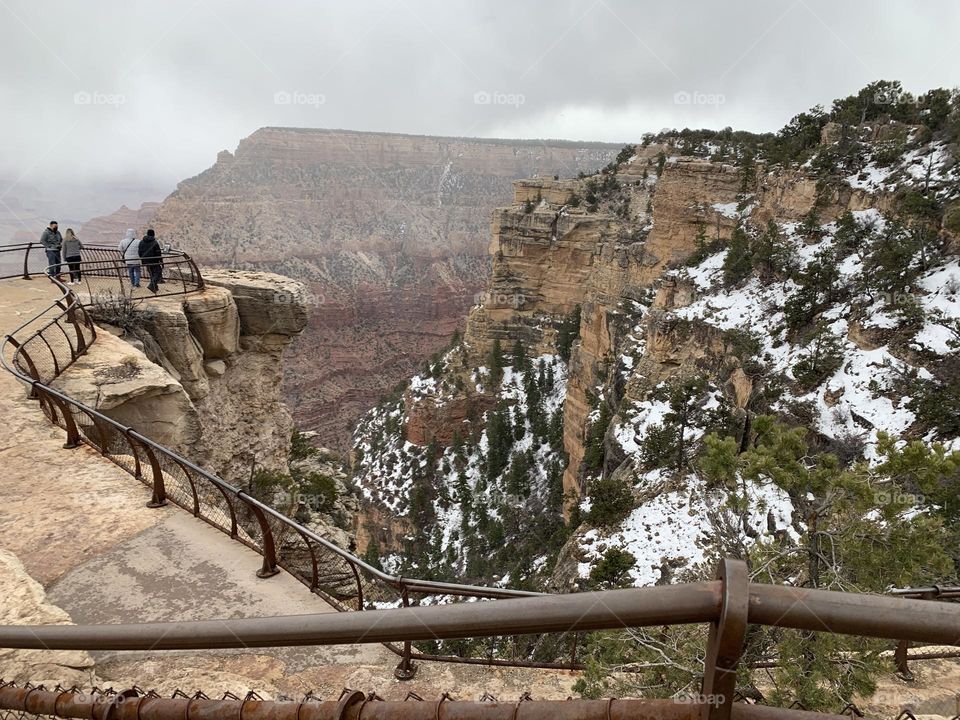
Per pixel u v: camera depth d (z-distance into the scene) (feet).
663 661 26.61
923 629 5.92
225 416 80.53
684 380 148.77
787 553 35.19
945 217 121.70
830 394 108.27
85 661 21.08
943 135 149.79
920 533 30.83
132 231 78.74
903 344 106.11
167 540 28.89
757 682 28.99
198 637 11.43
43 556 27.35
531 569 171.42
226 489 26.84
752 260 164.45
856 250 139.95
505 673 24.56
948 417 89.45
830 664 25.04
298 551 75.31
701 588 6.31
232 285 81.87
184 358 70.59
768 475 36.24
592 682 24.57
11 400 42.80
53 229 81.00
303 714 10.68
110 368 51.06
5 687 15.84
